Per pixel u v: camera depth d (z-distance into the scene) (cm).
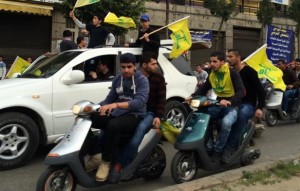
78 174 436
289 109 1038
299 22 2566
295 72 1112
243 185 493
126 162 473
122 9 1501
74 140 436
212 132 549
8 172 586
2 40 1728
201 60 2438
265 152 723
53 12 1839
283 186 495
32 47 1812
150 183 537
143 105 478
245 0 2695
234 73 556
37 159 659
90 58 673
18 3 1619
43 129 615
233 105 542
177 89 775
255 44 2741
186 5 2375
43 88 611
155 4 2209
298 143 808
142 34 764
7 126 578
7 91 583
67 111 632
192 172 528
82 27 902
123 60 473
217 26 2475
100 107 449
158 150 533
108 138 452
